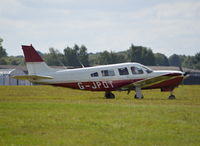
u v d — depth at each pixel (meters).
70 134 41.72
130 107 58.75
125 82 85.69
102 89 85.69
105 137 40.59
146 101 75.81
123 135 41.47
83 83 84.75
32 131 42.91
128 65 86.44
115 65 86.19
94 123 46.72
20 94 107.56
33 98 88.12
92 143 38.34
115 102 71.69
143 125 46.28
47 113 52.75
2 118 48.88
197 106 65.44
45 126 45.06
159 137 41.12
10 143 37.84
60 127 44.72
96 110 55.72
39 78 84.06
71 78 84.62
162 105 64.75
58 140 39.12
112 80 85.19
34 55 85.81
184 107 60.41
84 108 57.38
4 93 108.50
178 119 50.34
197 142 39.78
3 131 42.56
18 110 55.06
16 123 46.19
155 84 87.50
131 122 47.69
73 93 114.44
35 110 55.28
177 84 88.50
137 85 86.69
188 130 44.41
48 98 88.06
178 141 39.91
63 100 77.56
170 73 87.12
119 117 50.50
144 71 86.69
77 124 46.09
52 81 84.69
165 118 50.47
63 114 52.16
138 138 40.53
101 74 84.88
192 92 121.38
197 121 49.31
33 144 37.47
